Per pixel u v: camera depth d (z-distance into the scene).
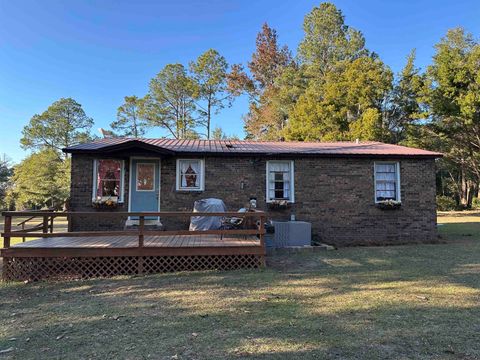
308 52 36.78
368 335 4.00
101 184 11.49
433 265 8.18
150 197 11.75
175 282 6.81
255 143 14.45
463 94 24.95
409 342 3.79
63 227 19.33
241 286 6.43
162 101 38.28
